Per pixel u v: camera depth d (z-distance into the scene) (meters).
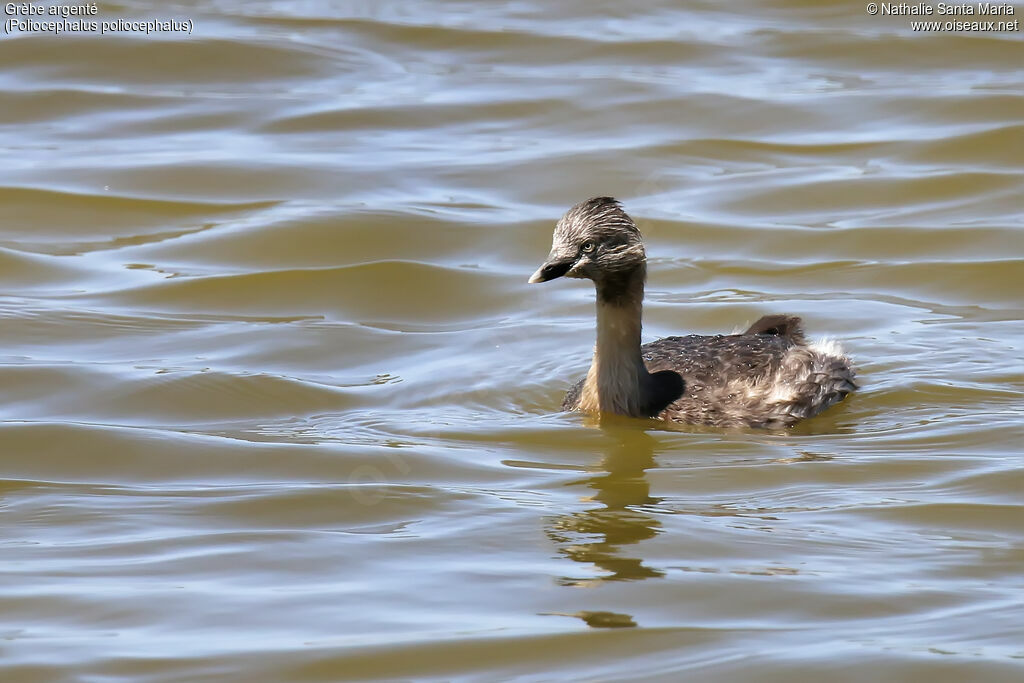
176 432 15.02
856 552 11.80
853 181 23.27
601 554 11.80
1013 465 13.72
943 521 12.46
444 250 21.06
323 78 28.22
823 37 30.25
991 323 18.25
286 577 11.45
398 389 16.58
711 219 22.05
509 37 30.25
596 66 28.81
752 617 10.63
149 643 10.29
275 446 14.62
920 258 20.58
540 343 18.03
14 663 9.95
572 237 14.88
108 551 12.00
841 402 15.83
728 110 26.39
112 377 16.58
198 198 22.72
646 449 14.45
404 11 32.28
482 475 13.81
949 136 24.88
